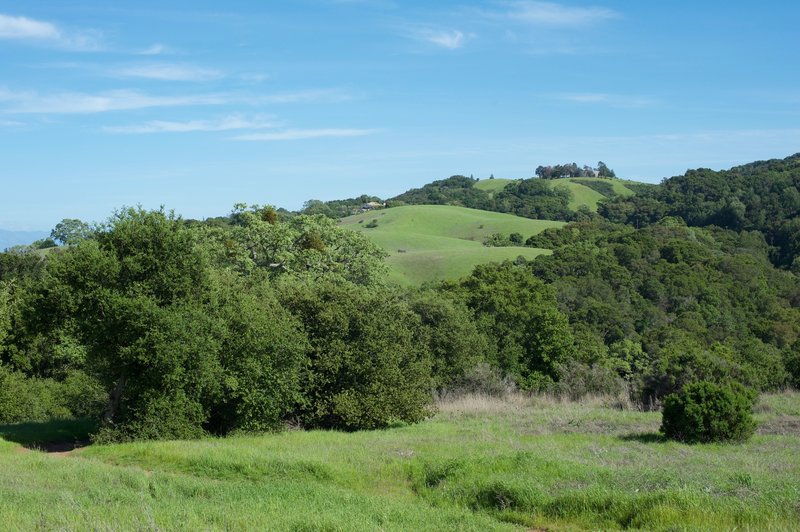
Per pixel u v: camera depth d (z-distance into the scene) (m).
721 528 8.92
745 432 17.19
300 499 11.05
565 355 39.97
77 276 18.55
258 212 41.06
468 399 28.44
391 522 9.59
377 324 23.09
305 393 22.45
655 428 19.83
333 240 43.66
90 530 8.20
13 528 8.21
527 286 49.75
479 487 11.89
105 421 19.00
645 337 48.34
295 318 22.83
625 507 10.18
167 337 18.39
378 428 22.25
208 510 9.70
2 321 31.58
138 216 19.64
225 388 20.42
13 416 26.31
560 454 14.84
